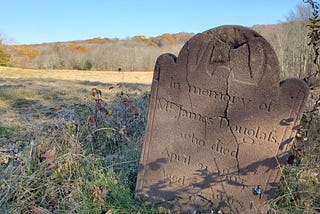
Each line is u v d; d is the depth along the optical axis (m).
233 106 2.75
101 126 4.30
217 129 2.86
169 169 3.11
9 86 10.18
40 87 9.98
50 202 2.86
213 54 2.72
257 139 2.73
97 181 3.07
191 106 2.91
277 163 2.71
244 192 2.88
